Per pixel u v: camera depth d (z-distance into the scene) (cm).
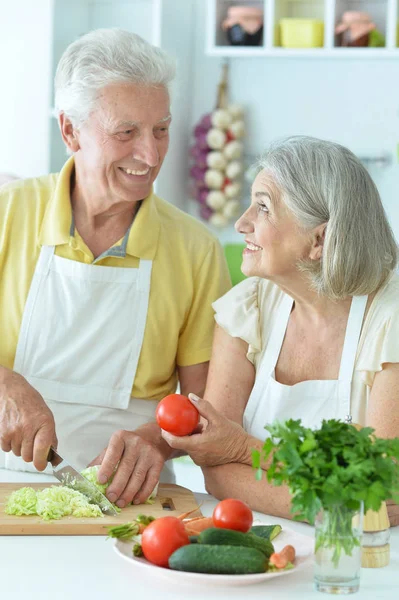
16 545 163
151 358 228
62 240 224
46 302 227
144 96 208
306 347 199
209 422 187
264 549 144
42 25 423
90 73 208
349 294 191
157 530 144
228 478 190
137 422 228
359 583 144
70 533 169
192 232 236
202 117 417
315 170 187
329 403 193
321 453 131
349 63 411
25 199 232
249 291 211
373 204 190
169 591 141
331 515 138
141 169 213
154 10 390
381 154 411
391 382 187
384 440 134
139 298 227
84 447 225
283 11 396
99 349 226
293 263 191
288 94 419
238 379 207
